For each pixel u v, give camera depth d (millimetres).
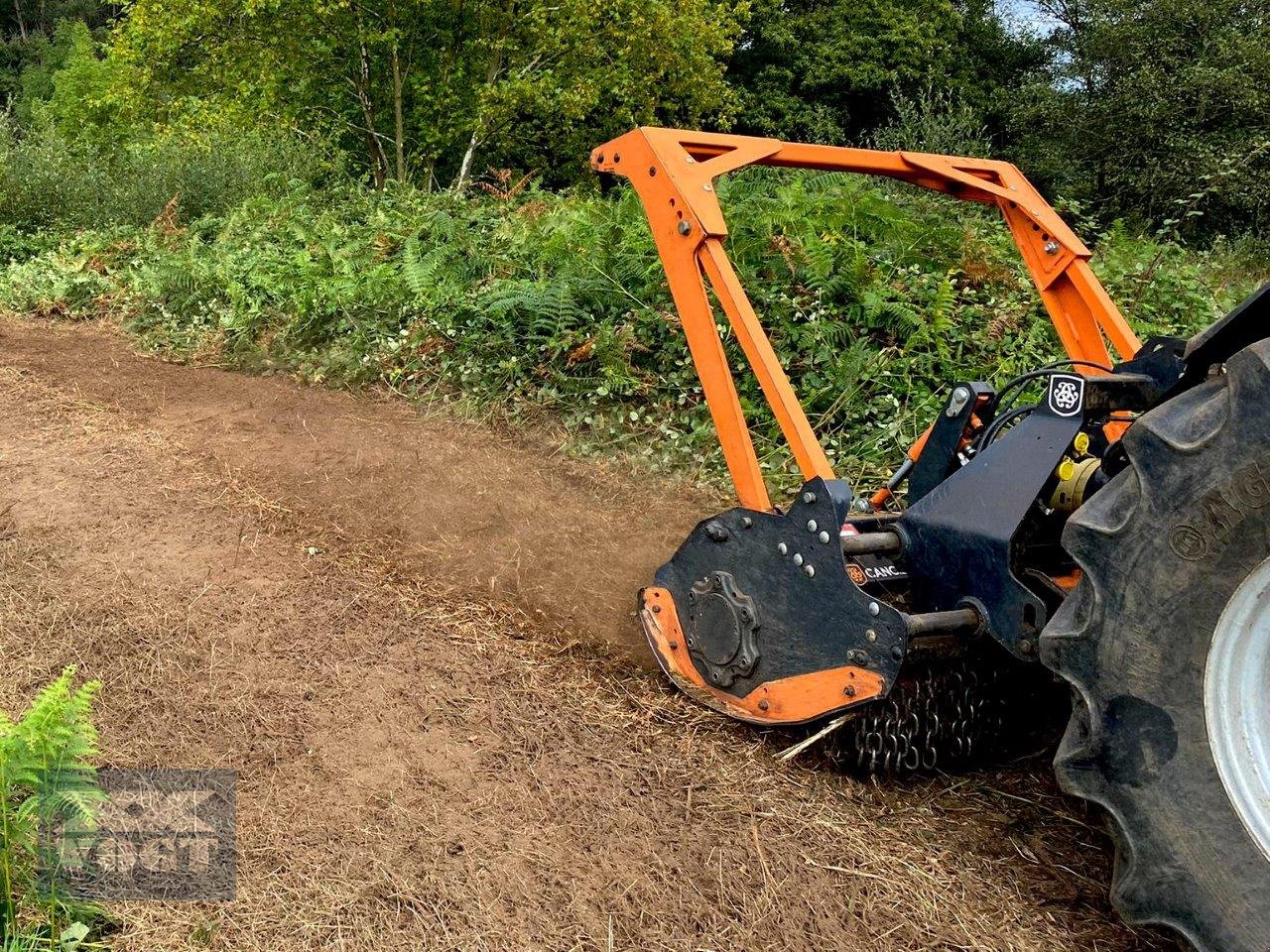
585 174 19375
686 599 3275
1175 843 2004
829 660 2844
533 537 4621
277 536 4578
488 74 17219
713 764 2975
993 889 2500
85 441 5758
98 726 3062
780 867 2549
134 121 17719
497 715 3215
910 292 6066
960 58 26141
